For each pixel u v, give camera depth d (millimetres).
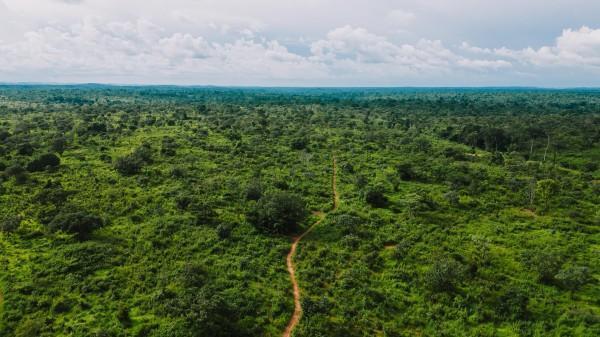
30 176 73812
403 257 49406
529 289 42812
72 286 42062
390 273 46344
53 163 80250
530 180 77750
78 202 62156
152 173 78000
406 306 41219
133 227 55250
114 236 52844
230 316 38125
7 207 59969
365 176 82250
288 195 59781
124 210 60156
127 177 75438
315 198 69375
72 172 77312
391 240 54156
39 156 79750
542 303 40594
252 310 39688
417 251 50750
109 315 38125
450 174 80188
